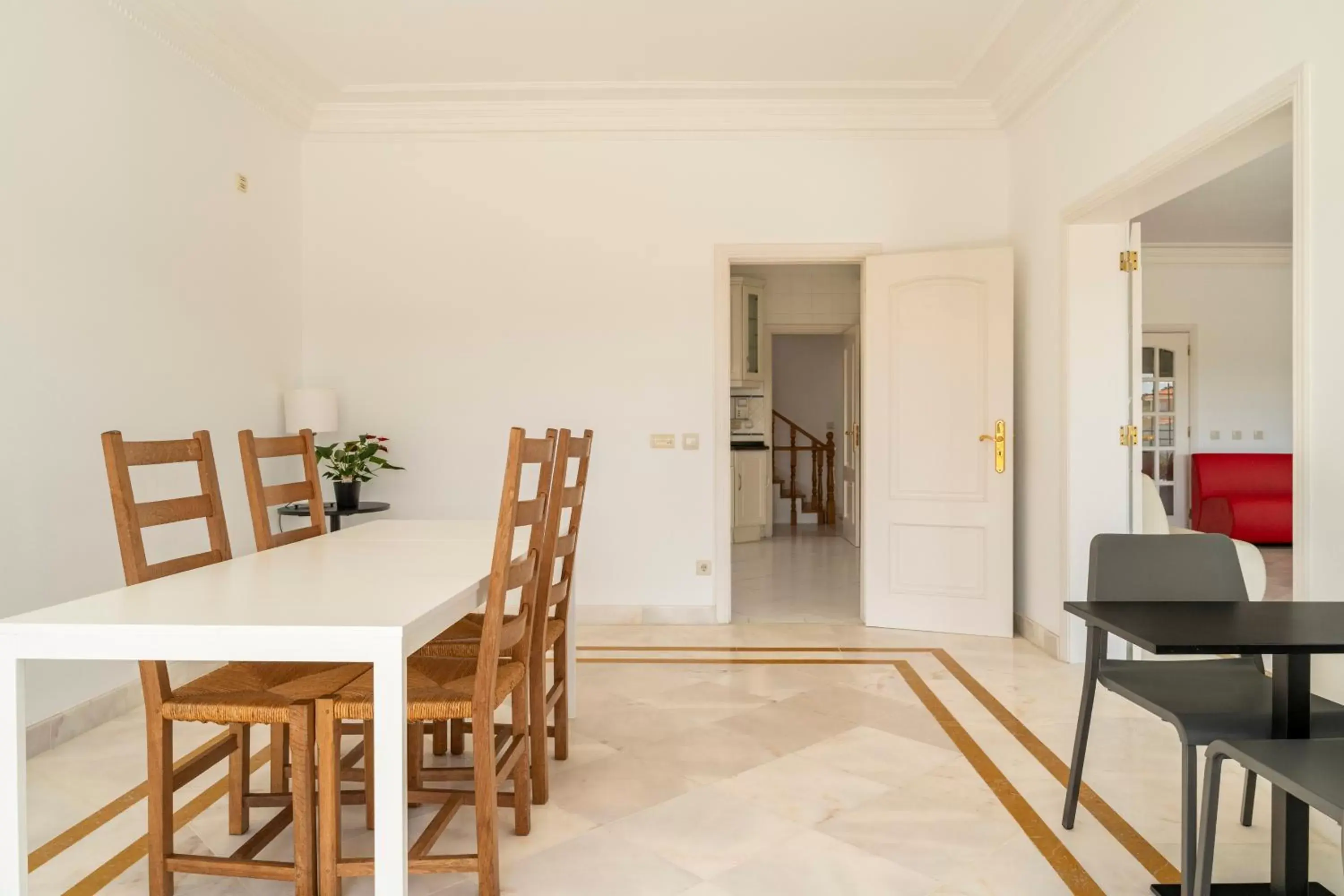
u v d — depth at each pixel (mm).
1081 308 4117
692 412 5055
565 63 4402
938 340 4793
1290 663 1831
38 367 3064
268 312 4688
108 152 3418
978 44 4148
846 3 3760
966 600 4766
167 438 3785
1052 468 4316
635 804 2596
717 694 3695
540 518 2365
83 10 3283
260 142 4598
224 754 2297
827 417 10617
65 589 3180
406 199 5074
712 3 3766
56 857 2273
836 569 7031
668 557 5074
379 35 4078
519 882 2137
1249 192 6285
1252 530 7996
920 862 2236
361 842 2357
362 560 2418
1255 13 2695
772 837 2379
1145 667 2410
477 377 5082
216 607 1793
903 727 3262
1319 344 2418
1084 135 3936
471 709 1992
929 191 4980
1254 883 2082
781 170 5008
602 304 5051
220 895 2090
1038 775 2809
